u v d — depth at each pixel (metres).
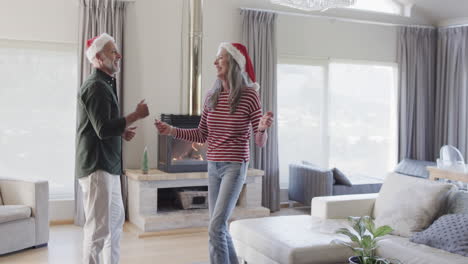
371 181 6.39
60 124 5.51
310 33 6.68
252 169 5.84
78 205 5.37
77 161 3.05
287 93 6.63
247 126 2.97
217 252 2.90
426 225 3.44
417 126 7.30
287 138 6.67
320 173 5.90
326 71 6.81
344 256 3.21
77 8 5.46
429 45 7.36
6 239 4.14
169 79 5.97
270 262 3.32
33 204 4.42
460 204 3.46
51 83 5.46
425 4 7.09
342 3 3.41
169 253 4.37
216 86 3.02
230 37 6.26
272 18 6.32
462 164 5.58
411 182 3.75
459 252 2.96
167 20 5.93
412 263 3.00
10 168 5.38
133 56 5.80
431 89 7.39
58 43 5.44
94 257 3.03
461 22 7.12
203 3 6.02
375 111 7.20
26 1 5.30
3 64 5.29
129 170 5.60
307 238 3.29
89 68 5.34
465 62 7.05
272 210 6.32
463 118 7.09
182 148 5.50
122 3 5.57
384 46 7.14
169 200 5.94
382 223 3.58
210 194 3.06
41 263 4.01
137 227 5.22
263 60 6.24
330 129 6.94
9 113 5.34
